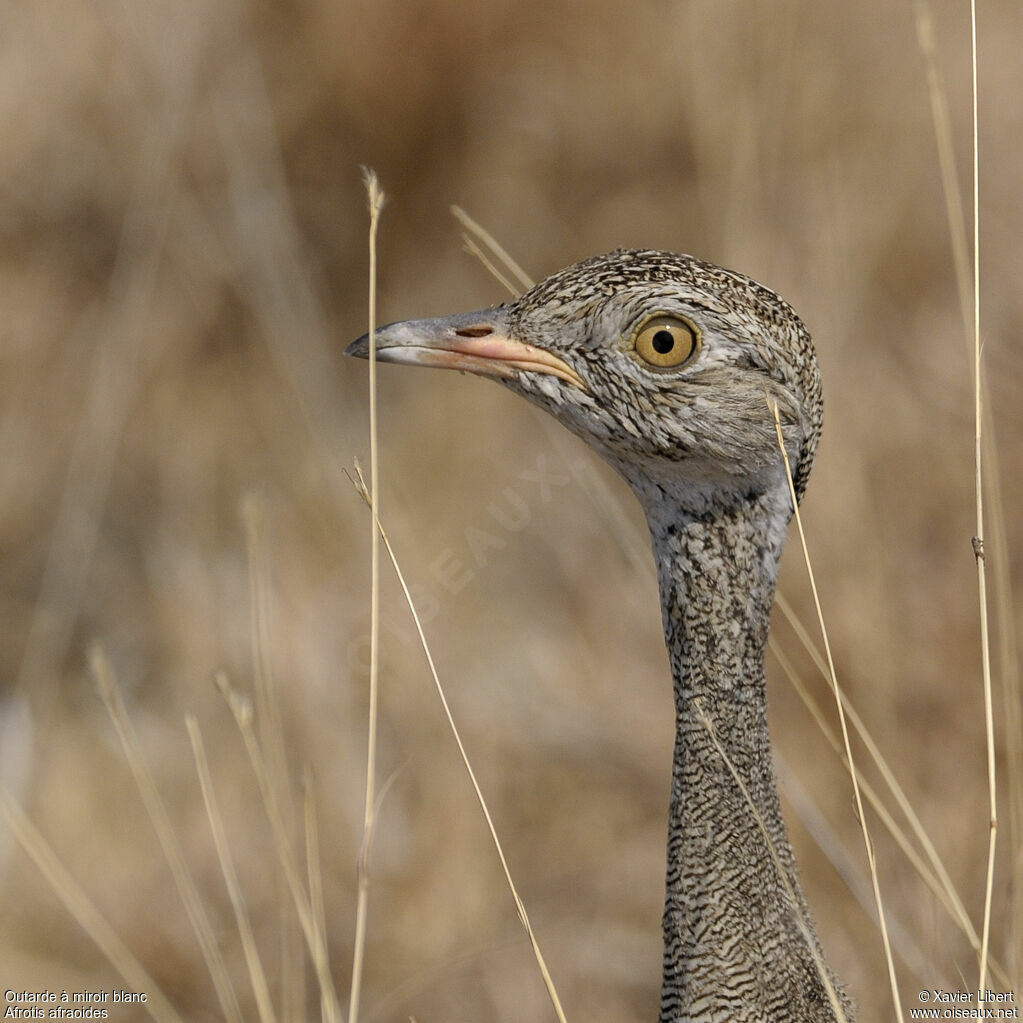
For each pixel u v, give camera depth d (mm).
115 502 13062
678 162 14344
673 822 5840
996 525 7695
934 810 9211
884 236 13039
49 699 11625
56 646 11734
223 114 14125
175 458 13141
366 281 14484
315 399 12820
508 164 14438
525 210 14305
